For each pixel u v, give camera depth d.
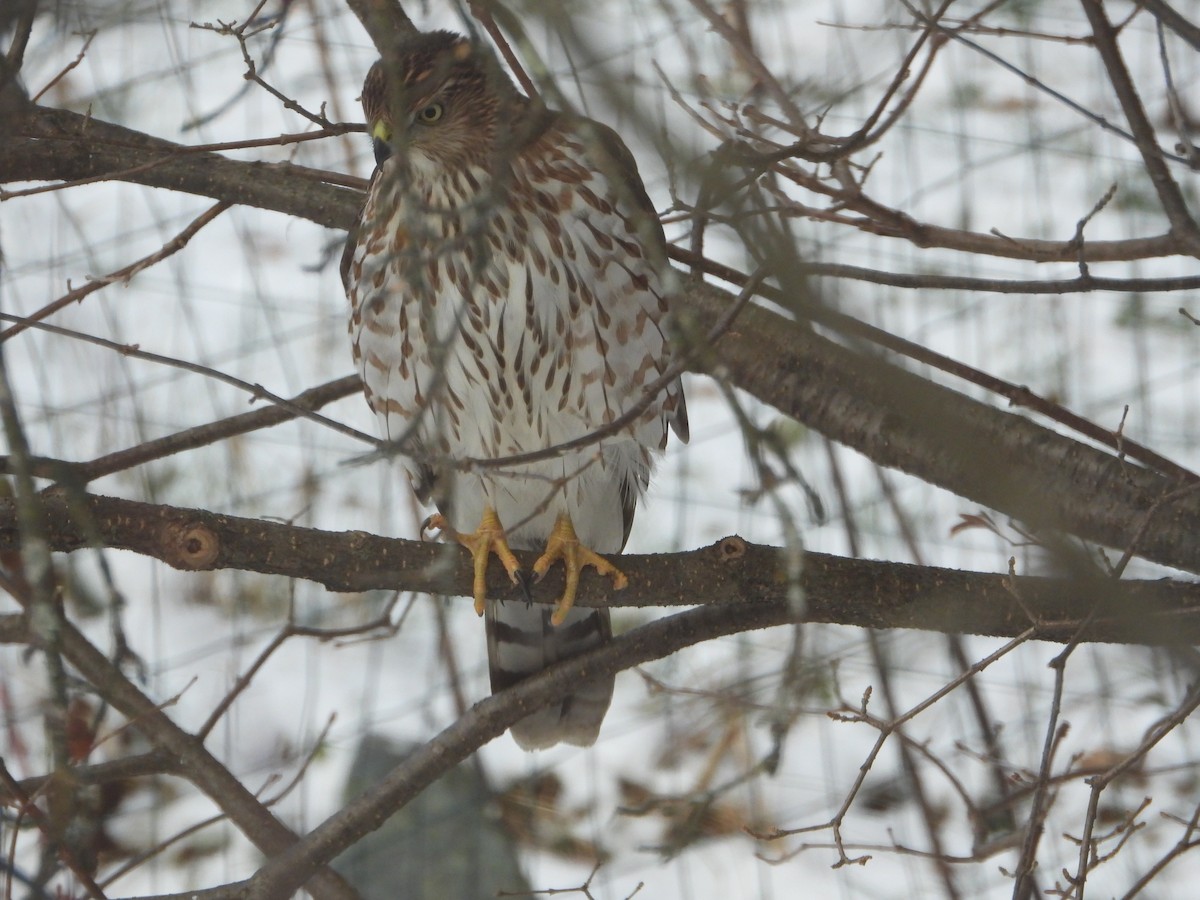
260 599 13.96
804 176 6.79
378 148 8.23
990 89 15.50
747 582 7.45
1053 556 6.09
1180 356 14.12
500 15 5.13
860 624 7.52
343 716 12.76
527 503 9.34
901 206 11.91
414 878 11.05
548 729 9.77
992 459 5.66
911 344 7.55
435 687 11.71
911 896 11.00
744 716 11.95
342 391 9.12
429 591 6.97
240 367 14.66
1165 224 14.16
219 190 8.82
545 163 8.27
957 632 7.54
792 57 10.96
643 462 9.41
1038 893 8.35
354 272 8.59
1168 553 7.58
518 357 8.52
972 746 11.62
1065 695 11.55
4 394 5.47
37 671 11.15
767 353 8.18
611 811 12.33
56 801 5.63
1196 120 13.69
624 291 8.48
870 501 11.81
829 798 11.86
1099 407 13.27
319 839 7.75
